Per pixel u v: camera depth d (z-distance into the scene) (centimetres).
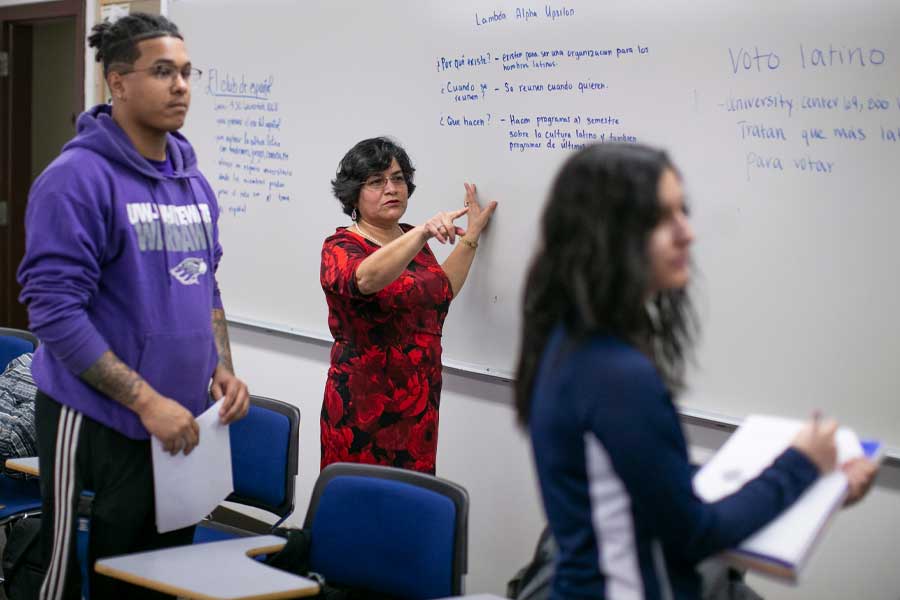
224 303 355
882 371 202
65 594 195
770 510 116
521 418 125
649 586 113
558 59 246
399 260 225
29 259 183
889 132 196
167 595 212
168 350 197
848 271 204
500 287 262
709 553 112
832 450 122
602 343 113
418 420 245
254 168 336
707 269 224
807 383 212
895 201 197
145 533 205
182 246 200
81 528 239
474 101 265
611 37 235
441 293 248
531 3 250
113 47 189
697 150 224
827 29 203
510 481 272
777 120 211
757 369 219
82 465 193
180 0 362
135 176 193
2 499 262
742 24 214
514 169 257
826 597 218
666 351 125
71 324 182
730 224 220
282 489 239
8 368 277
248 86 334
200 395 206
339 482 199
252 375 351
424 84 277
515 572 273
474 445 280
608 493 112
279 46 321
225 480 209
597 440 111
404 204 250
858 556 212
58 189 182
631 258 109
